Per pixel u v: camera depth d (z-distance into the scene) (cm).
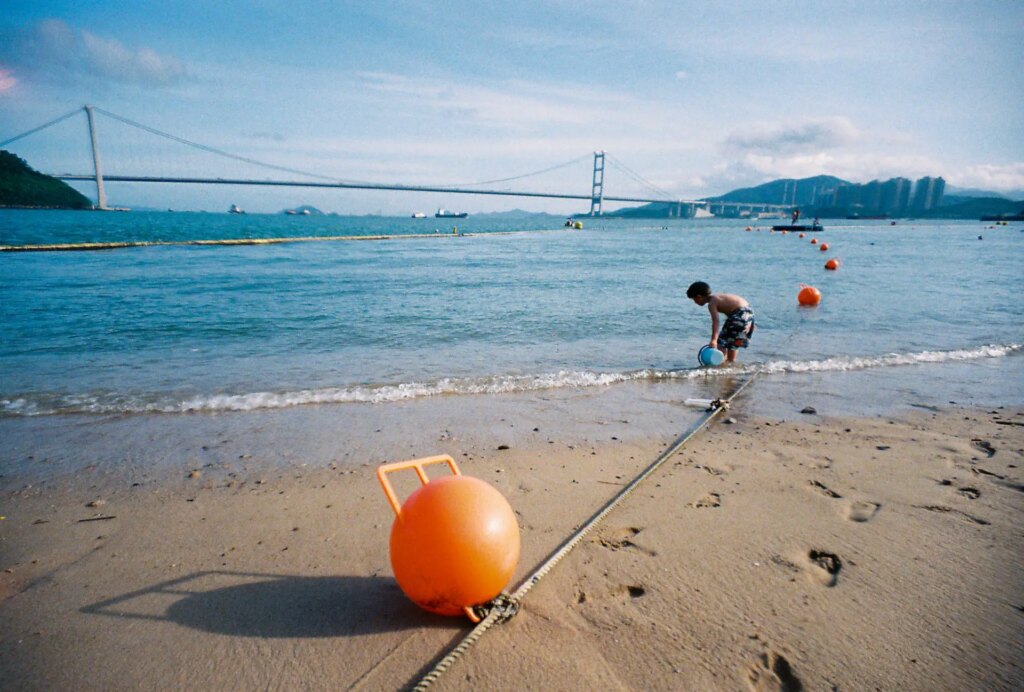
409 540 231
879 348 859
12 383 646
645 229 8394
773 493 372
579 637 236
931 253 3272
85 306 1159
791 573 281
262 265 2130
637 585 272
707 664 221
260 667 224
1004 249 3672
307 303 1245
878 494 370
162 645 238
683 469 416
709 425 521
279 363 745
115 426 517
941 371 726
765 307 1261
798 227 7419
